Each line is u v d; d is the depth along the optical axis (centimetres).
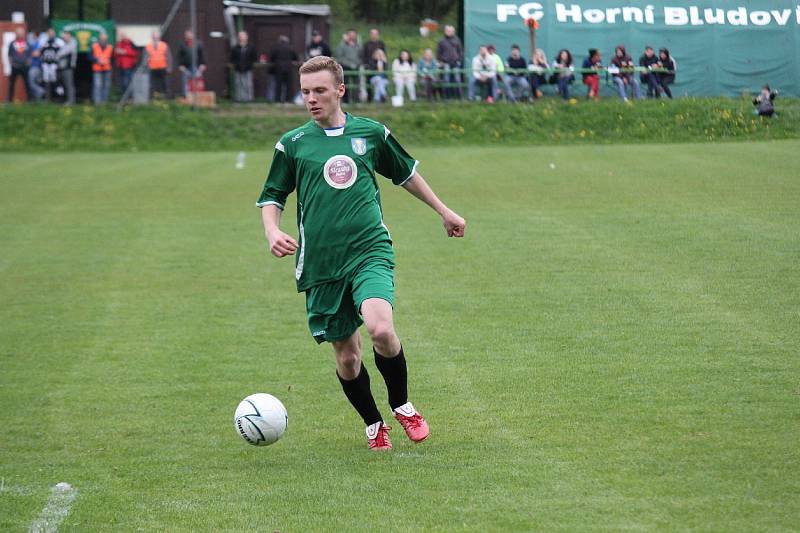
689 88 8262
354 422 1722
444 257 3203
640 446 1507
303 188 1518
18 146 7206
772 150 5959
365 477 1416
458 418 1702
